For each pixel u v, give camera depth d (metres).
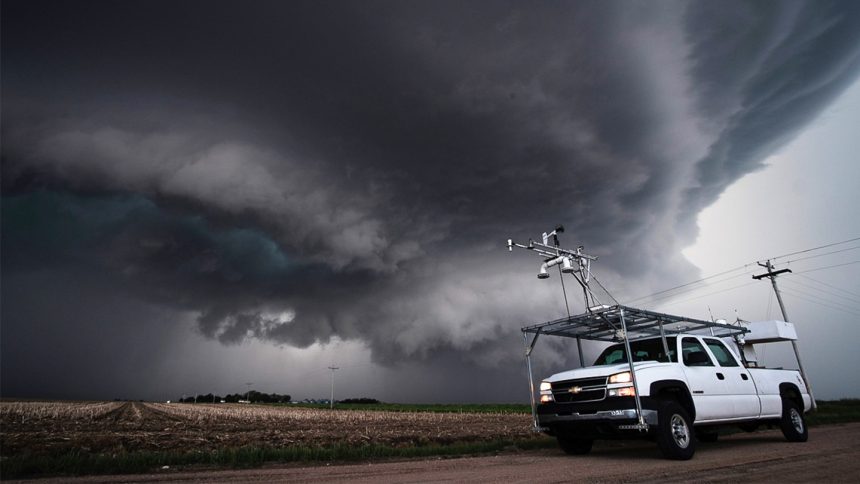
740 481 5.80
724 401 9.74
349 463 9.22
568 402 9.07
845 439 11.38
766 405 10.77
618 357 10.75
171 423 31.31
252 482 6.71
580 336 11.59
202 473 7.82
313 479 6.91
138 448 14.22
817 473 6.33
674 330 10.95
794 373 12.50
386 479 6.77
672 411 8.49
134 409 64.38
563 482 6.07
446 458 9.86
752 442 11.63
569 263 18.66
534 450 11.20
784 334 22.88
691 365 9.68
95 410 56.03
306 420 37.12
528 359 10.83
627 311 9.16
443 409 80.06
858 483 5.55
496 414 50.56
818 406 31.69
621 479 6.19
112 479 7.15
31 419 33.22
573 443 10.02
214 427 26.77
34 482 6.91
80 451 12.80
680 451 8.22
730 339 12.72
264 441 16.72
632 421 8.15
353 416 47.12
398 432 21.72
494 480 6.43
